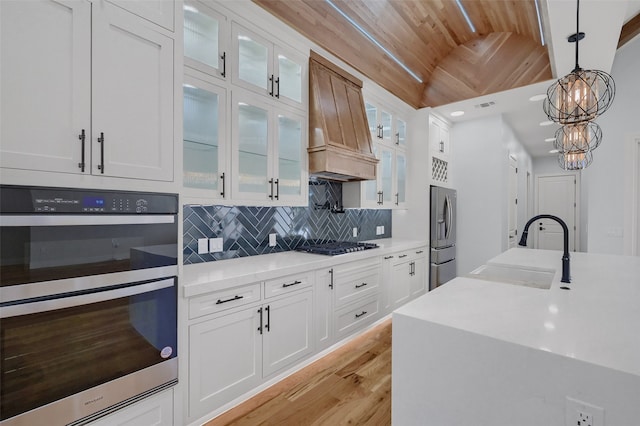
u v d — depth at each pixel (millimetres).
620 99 3668
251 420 1826
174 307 1583
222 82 2047
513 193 5141
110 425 1364
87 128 1296
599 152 3781
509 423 922
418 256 3934
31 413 1152
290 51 2525
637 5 3127
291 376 2291
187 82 1864
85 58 1291
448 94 3898
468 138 4578
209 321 1759
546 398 861
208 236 2348
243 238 2588
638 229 3590
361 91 3236
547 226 7699
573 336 954
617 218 3686
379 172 3641
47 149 1194
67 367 1236
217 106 2031
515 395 912
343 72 3014
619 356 825
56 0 1213
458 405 1021
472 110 4145
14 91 1123
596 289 1510
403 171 4172
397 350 1167
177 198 1604
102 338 1330
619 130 3674
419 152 4176
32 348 1152
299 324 2342
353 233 3803
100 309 1322
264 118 2361
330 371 2377
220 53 2033
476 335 982
